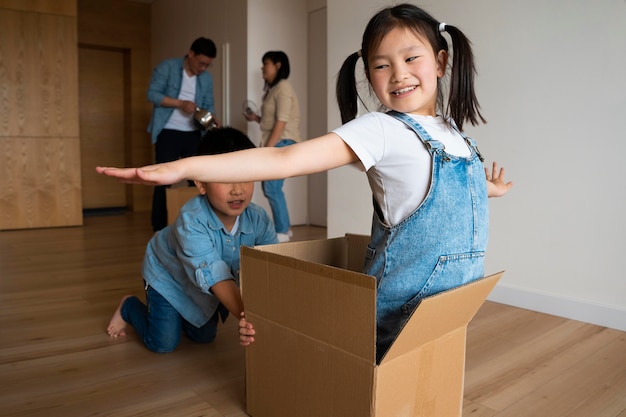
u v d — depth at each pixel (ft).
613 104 6.12
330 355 3.17
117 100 19.92
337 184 9.46
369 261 3.43
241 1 14.62
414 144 3.10
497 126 7.23
